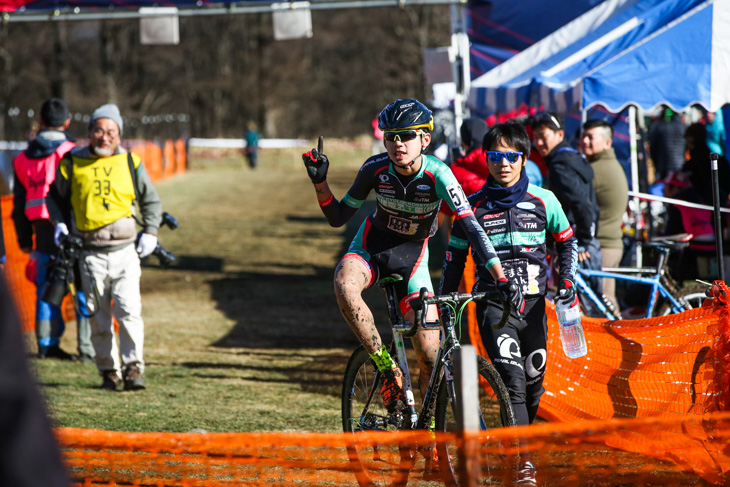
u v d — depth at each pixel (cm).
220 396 897
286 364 1059
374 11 8725
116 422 784
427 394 573
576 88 1039
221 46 8831
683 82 994
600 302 924
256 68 8862
